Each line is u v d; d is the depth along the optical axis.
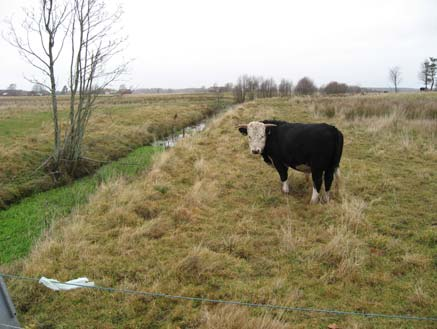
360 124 16.64
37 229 7.73
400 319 4.12
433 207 7.34
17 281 4.96
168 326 4.08
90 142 15.23
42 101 45.38
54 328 4.18
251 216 6.96
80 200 9.50
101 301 4.56
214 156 11.71
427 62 85.44
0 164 11.16
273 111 23.58
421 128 14.90
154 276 5.08
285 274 5.06
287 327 3.95
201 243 5.80
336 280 4.91
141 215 7.13
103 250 5.78
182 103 40.72
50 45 11.09
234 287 4.77
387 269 5.14
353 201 7.20
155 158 12.38
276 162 8.20
